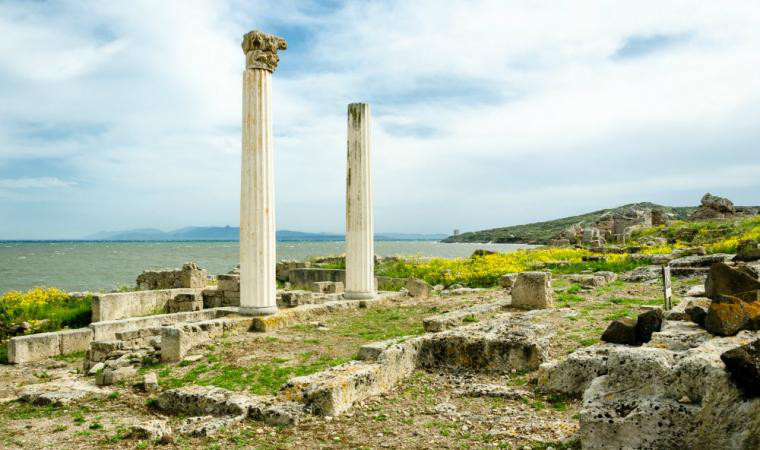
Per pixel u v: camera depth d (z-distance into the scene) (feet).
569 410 21.65
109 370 31.09
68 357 41.57
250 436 20.72
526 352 27.40
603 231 157.79
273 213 44.19
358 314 49.78
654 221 166.50
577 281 60.08
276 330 41.83
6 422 24.25
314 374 25.00
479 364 28.40
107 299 54.24
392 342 29.89
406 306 54.34
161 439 20.49
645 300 45.65
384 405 23.85
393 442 19.39
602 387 17.74
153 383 28.45
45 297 60.59
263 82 43.37
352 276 55.26
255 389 26.55
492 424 20.68
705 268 58.39
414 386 26.61
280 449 19.24
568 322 36.58
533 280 43.88
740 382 14.79
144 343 37.91
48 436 22.04
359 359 29.07
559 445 17.93
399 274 81.82
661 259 71.46
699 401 15.61
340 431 20.75
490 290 62.34
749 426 14.44
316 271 87.30
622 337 24.86
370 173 55.83
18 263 213.25
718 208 137.80
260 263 43.09
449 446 18.70
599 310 41.29
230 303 64.44
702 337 20.07
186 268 70.64
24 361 39.83
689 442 15.26
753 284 25.41
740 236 85.40
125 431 22.18
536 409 22.13
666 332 21.16
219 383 28.02
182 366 32.50
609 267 71.51
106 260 238.07
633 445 15.89
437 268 82.28
